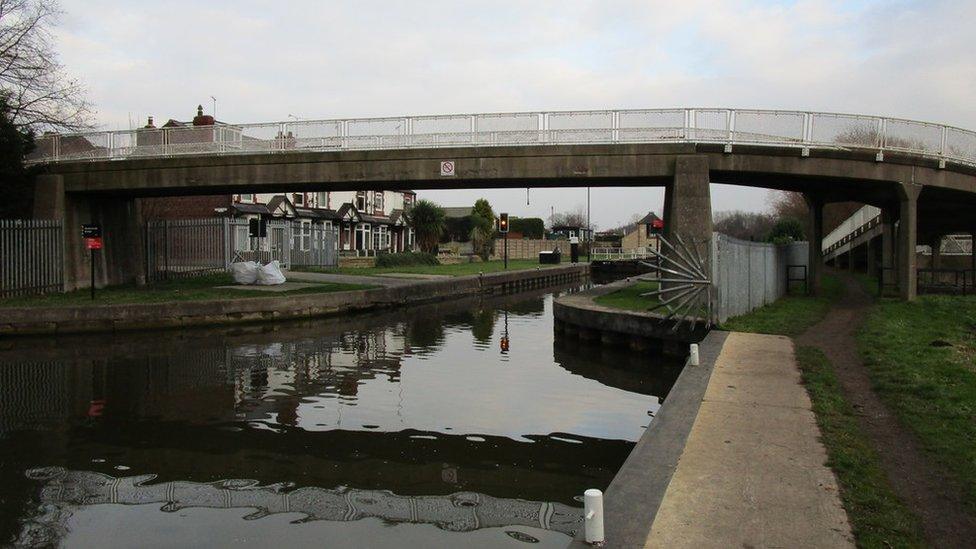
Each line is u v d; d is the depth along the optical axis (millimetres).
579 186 21859
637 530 4250
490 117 19656
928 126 19969
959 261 38938
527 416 9984
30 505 6531
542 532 5965
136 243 25781
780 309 17906
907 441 6238
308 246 41531
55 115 24484
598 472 7523
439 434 8977
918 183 20047
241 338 17891
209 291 23016
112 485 7074
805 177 19594
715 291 14078
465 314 25938
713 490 4945
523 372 13633
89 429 9125
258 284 26219
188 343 16891
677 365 14570
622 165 19047
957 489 5031
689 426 6684
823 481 5137
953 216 28547
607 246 89062
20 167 21891
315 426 9320
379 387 11953
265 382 12281
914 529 4281
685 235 18391
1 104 21719
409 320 23188
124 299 19750
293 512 6414
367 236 57188
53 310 17422
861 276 34625
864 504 4688
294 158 20719
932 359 10211
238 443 8523
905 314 16906
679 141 18703
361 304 24609
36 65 23281
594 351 16422
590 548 4000
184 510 6434
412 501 6676
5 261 19953
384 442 8602
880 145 19406
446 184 21344
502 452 8219
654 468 5438
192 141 21594
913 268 20266
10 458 7891
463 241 75312
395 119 20219
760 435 6375
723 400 7777
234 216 39500
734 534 4188
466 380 12711
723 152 18688
